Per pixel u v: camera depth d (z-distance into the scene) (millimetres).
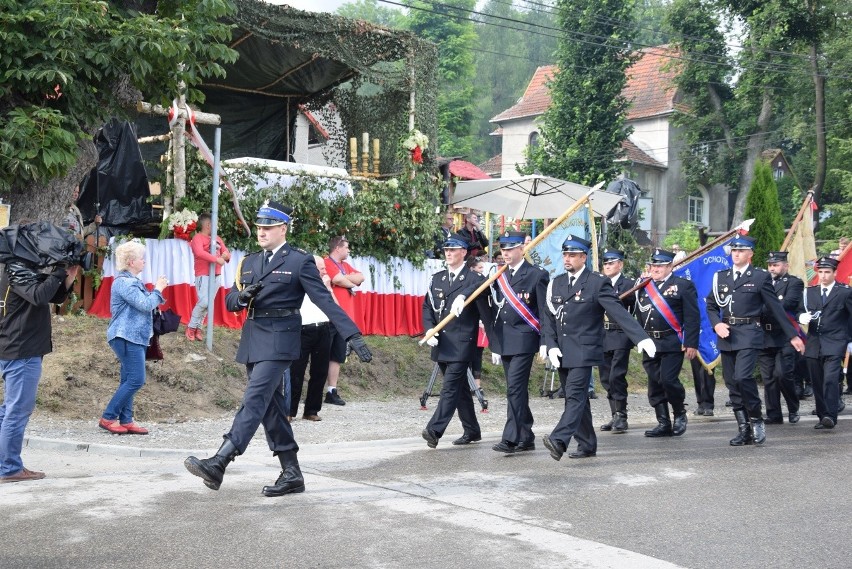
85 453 8273
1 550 5090
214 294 12242
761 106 44312
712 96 44875
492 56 76375
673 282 11008
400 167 18891
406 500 6500
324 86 20922
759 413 9844
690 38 41406
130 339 9023
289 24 16750
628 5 39156
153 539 5340
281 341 6434
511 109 51719
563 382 8906
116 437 8914
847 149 41688
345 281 12055
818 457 8805
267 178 14805
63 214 11555
